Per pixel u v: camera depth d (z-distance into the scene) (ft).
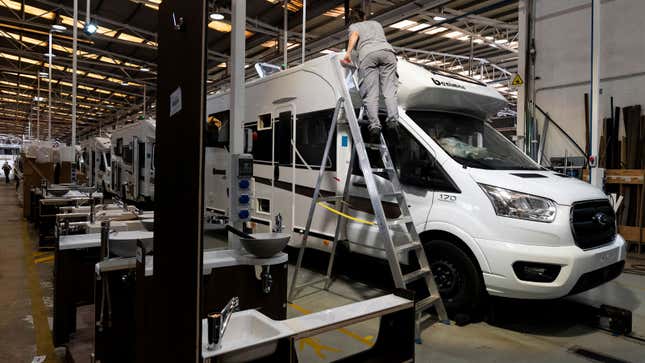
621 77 24.30
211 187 23.95
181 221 4.57
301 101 17.65
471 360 10.39
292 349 4.89
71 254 10.18
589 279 11.89
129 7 38.01
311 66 17.10
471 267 12.31
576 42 25.79
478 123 16.25
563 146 26.53
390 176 13.15
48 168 33.81
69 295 10.15
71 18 40.45
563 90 26.45
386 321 6.35
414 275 12.00
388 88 13.91
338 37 36.47
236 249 9.25
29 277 17.24
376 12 32.45
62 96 76.59
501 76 52.39
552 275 11.34
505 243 11.58
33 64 58.49
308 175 17.30
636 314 13.75
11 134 146.92
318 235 16.76
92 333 10.47
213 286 8.10
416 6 30.45
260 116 20.29
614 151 24.21
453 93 14.66
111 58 52.95
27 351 10.67
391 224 12.47
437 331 12.10
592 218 12.38
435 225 13.01
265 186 19.80
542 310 13.99
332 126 14.40
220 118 23.38
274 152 19.22
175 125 4.83
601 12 24.94
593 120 22.52
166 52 5.21
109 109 85.25
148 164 32.32
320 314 5.46
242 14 9.77
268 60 46.32
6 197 54.19
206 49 4.21
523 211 11.58
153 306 5.43
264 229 19.85
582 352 10.94
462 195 12.64
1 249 22.40
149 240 8.32
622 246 13.14
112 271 7.92
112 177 44.60
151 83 61.41
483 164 13.53
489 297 12.67
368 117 13.78
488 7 31.07
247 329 5.58
